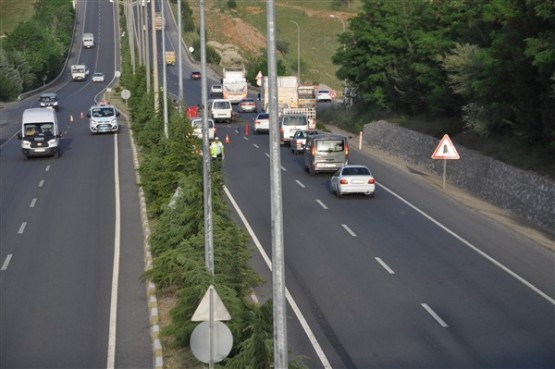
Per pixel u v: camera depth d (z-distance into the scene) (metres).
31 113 67.81
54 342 25.06
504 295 28.86
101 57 188.75
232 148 72.19
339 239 37.84
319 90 128.12
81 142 77.00
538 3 42.69
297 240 37.69
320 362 22.52
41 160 66.31
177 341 23.47
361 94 88.94
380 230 39.72
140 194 48.19
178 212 30.58
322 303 28.09
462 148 56.16
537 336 24.55
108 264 34.47
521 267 32.75
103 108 84.50
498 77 48.03
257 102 118.94
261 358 18.67
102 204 47.56
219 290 22.73
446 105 64.44
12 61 151.25
